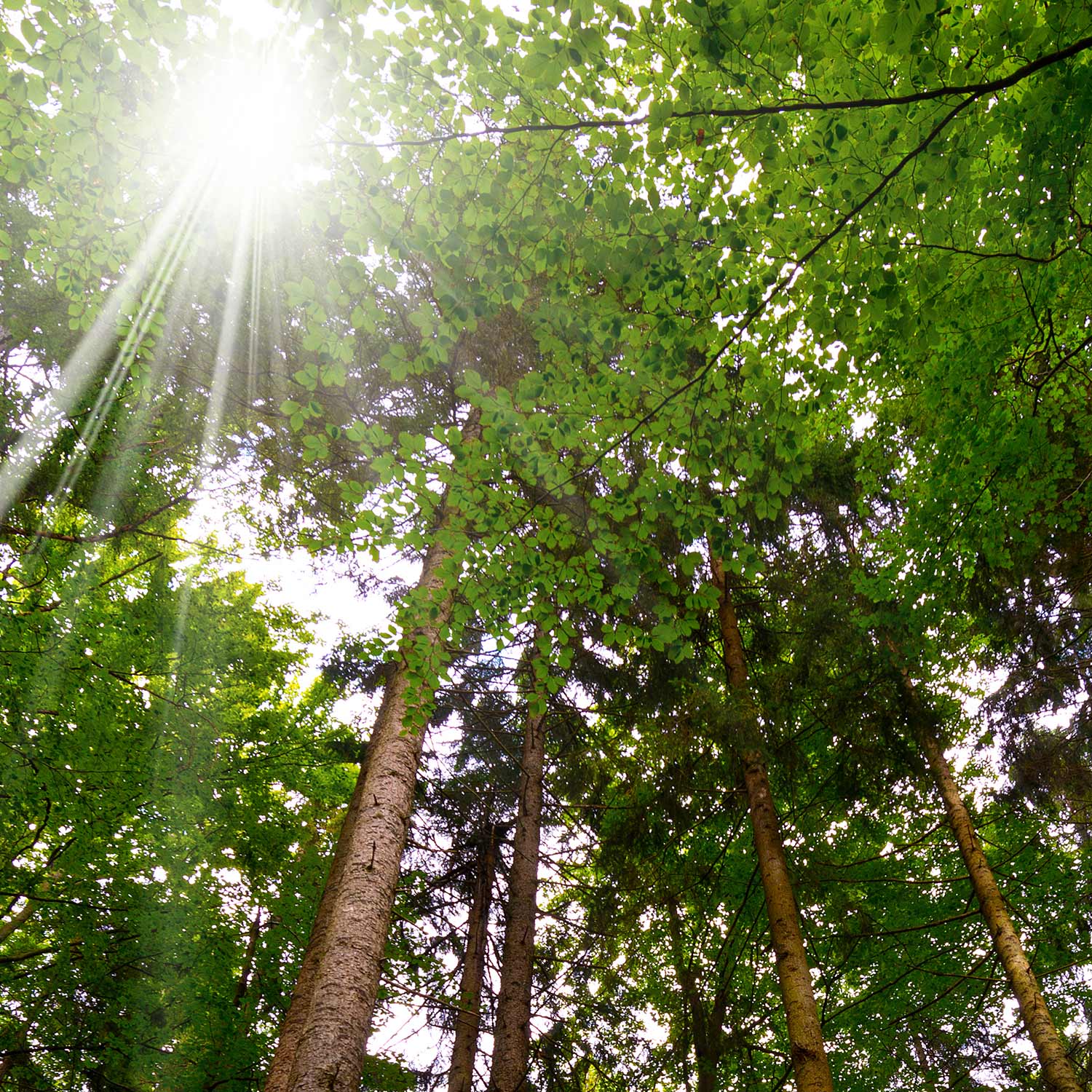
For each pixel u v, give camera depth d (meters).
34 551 6.08
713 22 3.15
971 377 5.67
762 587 9.62
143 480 6.78
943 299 4.33
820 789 9.29
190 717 8.02
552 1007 9.53
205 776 8.29
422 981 9.46
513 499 4.58
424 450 4.42
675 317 4.12
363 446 4.60
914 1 2.95
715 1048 8.30
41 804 6.52
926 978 9.49
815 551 10.18
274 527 7.70
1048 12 3.35
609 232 3.88
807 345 4.65
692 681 8.66
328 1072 4.21
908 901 9.94
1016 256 4.42
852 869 10.10
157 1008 7.51
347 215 4.07
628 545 4.71
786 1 3.06
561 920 9.93
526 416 4.67
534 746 10.70
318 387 6.85
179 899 7.53
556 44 3.25
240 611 9.66
